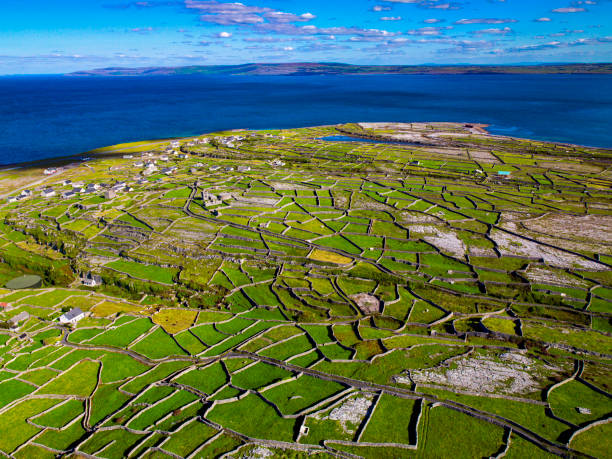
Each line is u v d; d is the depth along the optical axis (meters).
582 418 67.31
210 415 69.00
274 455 60.75
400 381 76.56
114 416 69.50
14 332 93.62
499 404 70.44
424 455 60.66
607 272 113.19
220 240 135.38
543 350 85.25
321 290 109.12
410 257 124.00
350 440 63.19
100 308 104.06
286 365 81.75
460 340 89.62
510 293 105.50
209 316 100.62
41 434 66.75
